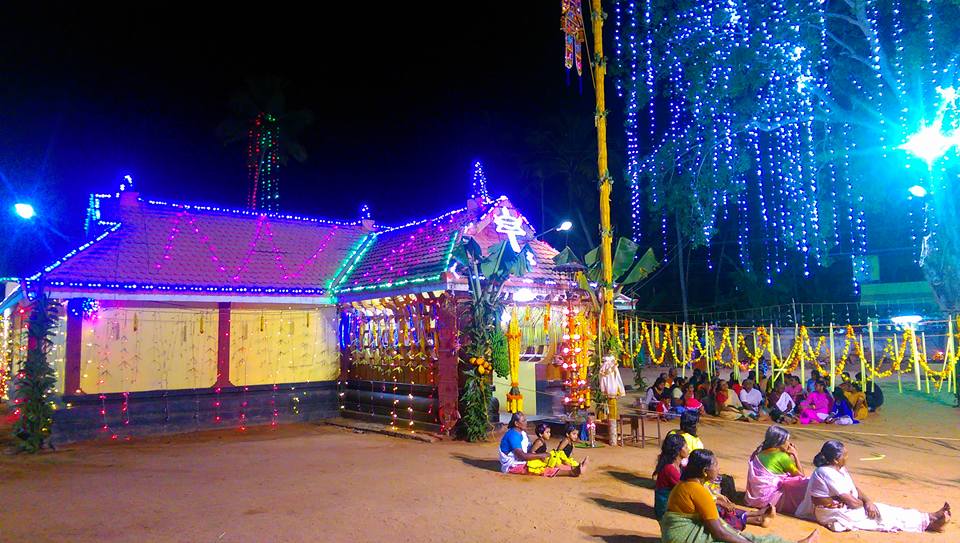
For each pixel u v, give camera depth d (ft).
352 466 37.17
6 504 28.73
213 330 53.62
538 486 31.86
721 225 138.41
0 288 63.26
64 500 29.40
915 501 28.86
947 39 66.13
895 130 75.36
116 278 48.52
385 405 53.36
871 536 24.14
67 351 47.62
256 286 54.08
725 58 76.13
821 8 73.82
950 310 72.13
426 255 51.90
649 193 96.73
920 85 70.08
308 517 26.45
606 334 44.09
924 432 48.08
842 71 79.92
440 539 23.80
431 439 46.37
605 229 43.83
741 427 50.98
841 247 127.75
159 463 38.68
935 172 71.51
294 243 61.26
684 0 78.48
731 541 19.52
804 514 26.04
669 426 51.88
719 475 29.35
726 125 81.20
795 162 80.53
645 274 47.01
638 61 83.51
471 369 46.88
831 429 49.67
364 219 67.36
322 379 57.98
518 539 23.80
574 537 24.02
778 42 73.20
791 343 94.22
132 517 26.48
